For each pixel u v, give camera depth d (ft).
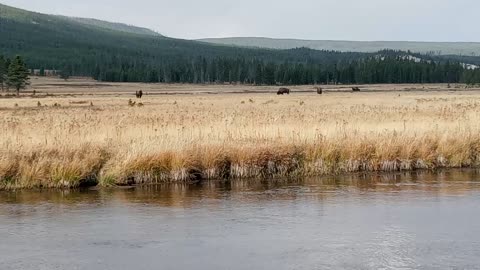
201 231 49.85
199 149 76.69
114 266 40.81
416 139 85.35
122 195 65.26
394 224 51.96
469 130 91.97
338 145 82.07
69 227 51.24
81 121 118.73
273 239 47.37
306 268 40.34
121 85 634.02
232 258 42.50
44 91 460.14
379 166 82.17
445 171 81.76
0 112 176.14
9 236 48.37
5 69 463.01
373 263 41.39
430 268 40.34
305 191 67.56
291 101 239.50
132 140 81.71
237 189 68.90
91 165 71.67
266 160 78.07
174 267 40.55
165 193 66.44
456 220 53.31
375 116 120.67
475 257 42.65
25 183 68.80
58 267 40.63
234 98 286.05
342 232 49.37
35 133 86.53
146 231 49.83
